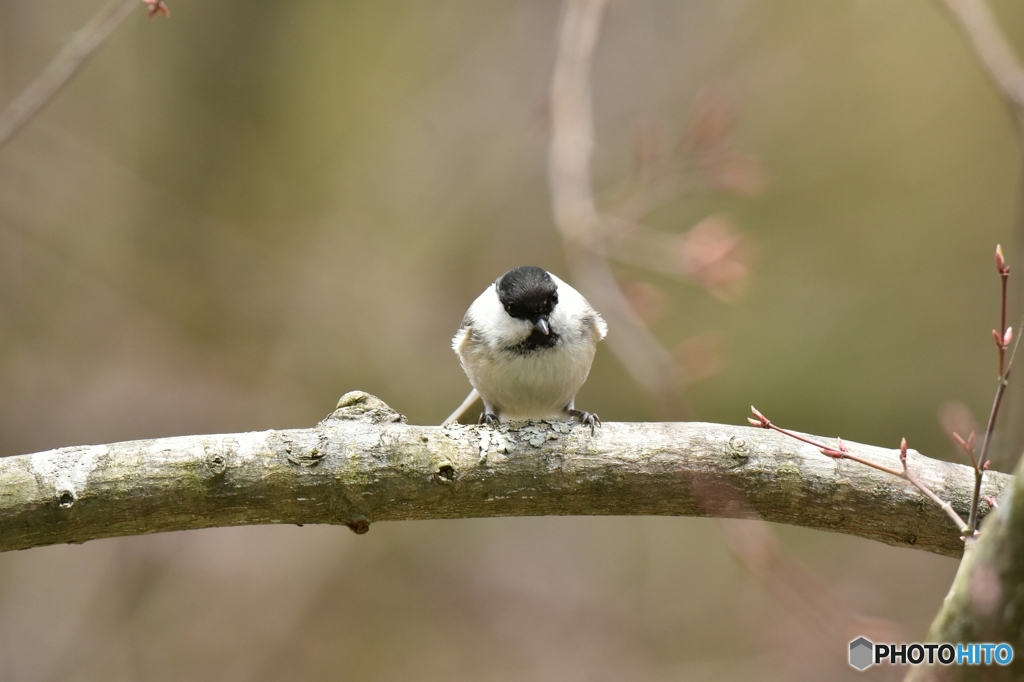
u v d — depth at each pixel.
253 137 13.41
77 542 4.63
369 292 12.95
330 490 4.67
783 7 13.67
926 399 12.57
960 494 4.72
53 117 12.39
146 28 12.89
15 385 11.34
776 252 13.40
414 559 11.38
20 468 4.50
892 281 13.34
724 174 7.89
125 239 12.58
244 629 10.57
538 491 4.81
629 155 13.01
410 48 14.00
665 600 11.05
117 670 10.00
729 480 4.77
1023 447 5.34
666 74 13.57
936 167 13.72
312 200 13.48
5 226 11.63
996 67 6.12
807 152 13.67
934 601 10.61
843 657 5.87
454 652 10.60
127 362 12.11
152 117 13.08
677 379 5.49
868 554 11.16
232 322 12.64
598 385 12.70
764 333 13.02
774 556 5.77
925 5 13.23
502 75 13.95
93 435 11.45
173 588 10.68
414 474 4.70
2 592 10.12
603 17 7.27
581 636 10.69
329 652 10.56
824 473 4.76
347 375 12.53
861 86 13.65
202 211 13.12
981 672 3.23
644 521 11.97
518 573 11.38
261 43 13.45
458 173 13.72
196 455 4.61
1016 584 3.13
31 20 11.80
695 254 6.83
